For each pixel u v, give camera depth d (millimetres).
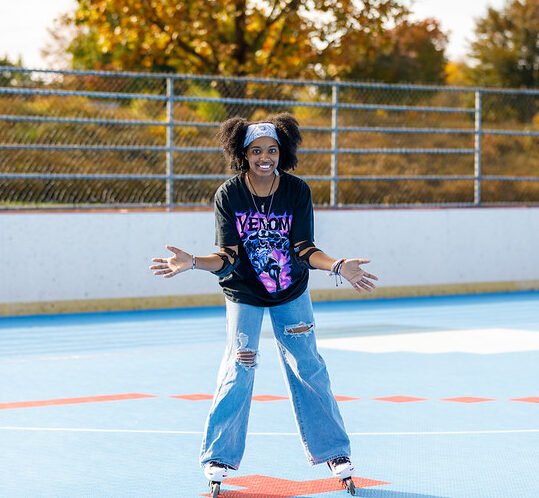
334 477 5629
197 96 16203
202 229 14945
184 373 9391
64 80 16766
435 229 16953
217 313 14391
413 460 6023
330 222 16062
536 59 52562
